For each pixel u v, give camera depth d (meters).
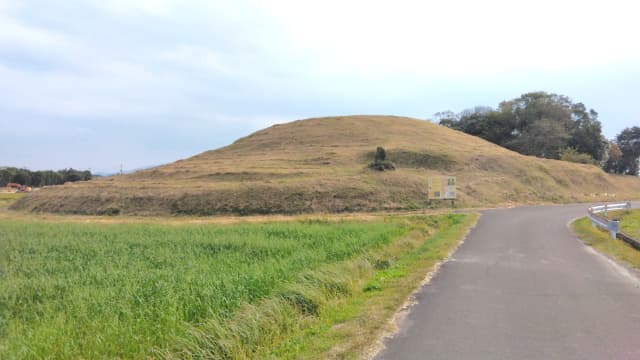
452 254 13.37
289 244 14.06
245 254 12.62
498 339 5.91
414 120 86.12
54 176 110.88
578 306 7.55
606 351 5.45
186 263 11.34
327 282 8.61
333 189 40.12
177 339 5.47
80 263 12.09
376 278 9.98
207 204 39.12
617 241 15.78
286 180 43.50
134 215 38.97
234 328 5.80
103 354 5.27
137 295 7.66
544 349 5.53
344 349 5.62
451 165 51.84
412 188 41.38
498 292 8.59
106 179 56.78
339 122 79.50
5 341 5.92
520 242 16.06
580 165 67.56
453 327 6.44
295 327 6.55
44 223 26.89
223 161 59.50
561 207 37.53
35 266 11.87
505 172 53.22
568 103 91.00
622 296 8.26
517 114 91.81
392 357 5.33
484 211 32.78
